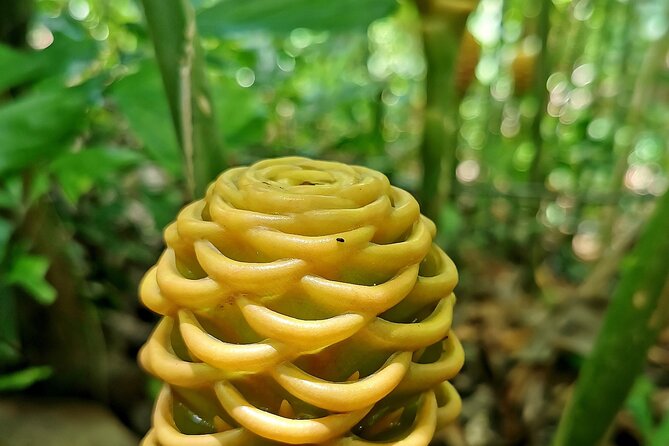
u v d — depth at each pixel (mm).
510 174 488
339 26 224
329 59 507
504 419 306
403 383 124
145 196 332
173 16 167
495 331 365
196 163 175
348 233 113
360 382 114
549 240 491
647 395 268
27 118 189
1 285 246
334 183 127
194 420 134
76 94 200
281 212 116
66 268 256
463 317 367
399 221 122
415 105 536
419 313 130
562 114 472
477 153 526
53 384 270
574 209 453
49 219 251
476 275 428
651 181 508
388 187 129
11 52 209
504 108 464
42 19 291
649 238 177
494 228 465
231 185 126
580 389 193
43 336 262
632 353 183
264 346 114
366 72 487
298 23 223
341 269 117
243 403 119
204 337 118
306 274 114
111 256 354
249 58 366
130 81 217
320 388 113
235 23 221
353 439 121
